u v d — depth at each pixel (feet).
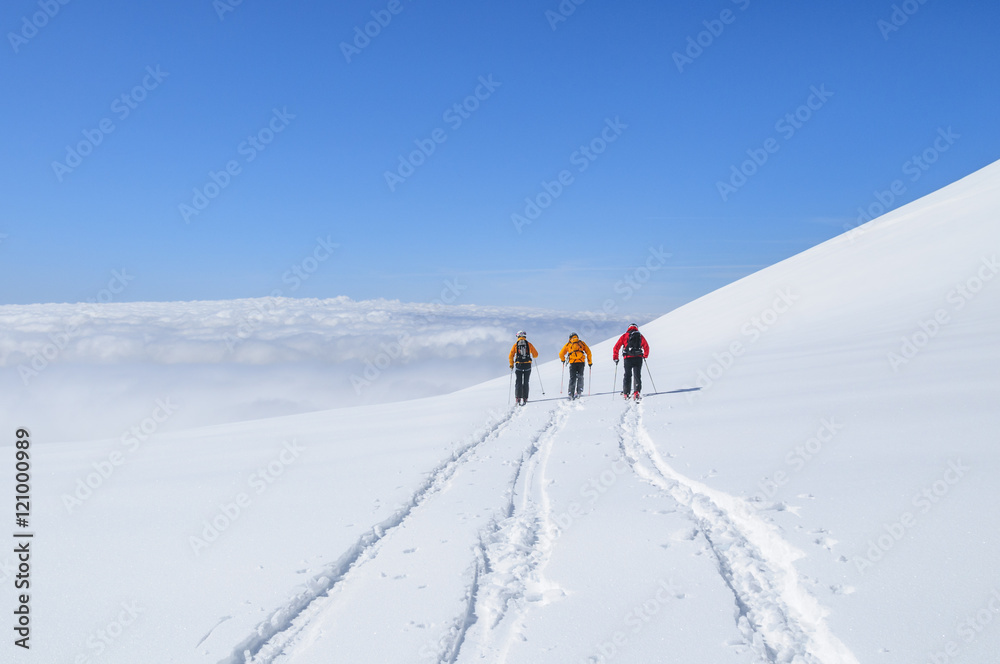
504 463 22.93
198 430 41.04
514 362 43.29
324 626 10.50
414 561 13.23
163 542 15.53
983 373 27.22
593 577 11.66
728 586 10.91
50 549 15.33
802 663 8.46
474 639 9.77
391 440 30.17
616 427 28.81
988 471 14.26
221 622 10.64
